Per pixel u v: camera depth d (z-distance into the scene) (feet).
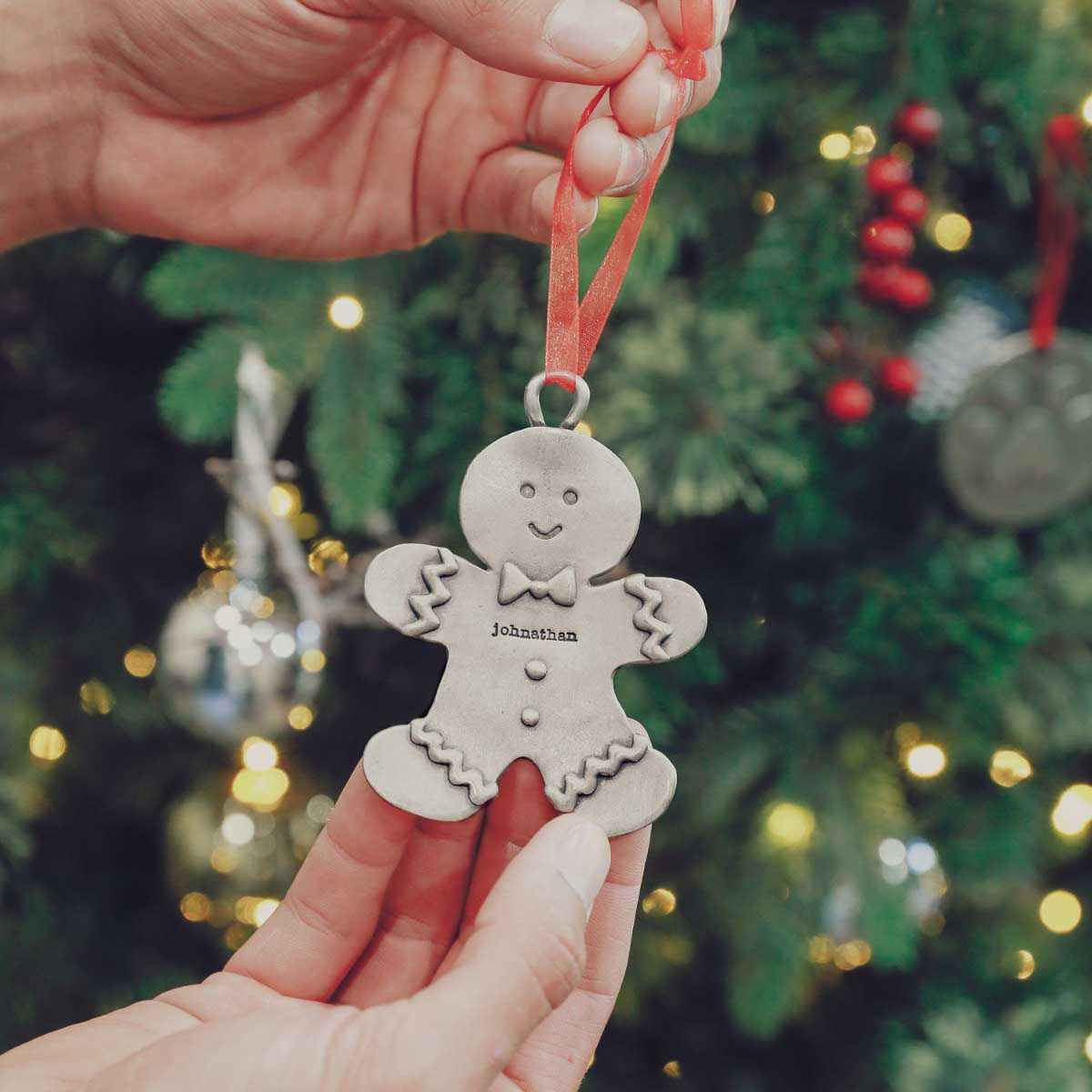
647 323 1.39
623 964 1.00
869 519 1.57
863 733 1.47
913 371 1.40
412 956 1.06
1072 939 1.63
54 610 1.57
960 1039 1.46
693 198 1.39
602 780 0.93
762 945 1.43
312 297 1.40
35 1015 1.51
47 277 1.52
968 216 1.55
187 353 1.36
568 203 0.95
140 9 1.06
